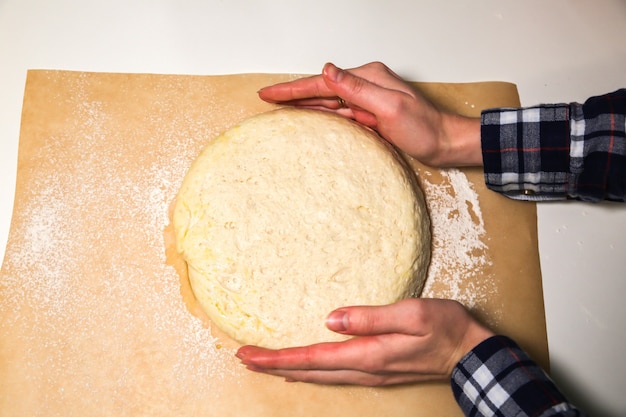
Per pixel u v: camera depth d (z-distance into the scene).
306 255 0.45
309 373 0.44
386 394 0.49
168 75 0.54
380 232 0.47
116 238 0.50
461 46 0.60
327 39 0.59
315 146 0.48
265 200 0.46
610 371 0.51
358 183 0.48
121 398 0.46
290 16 0.59
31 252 0.48
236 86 0.55
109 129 0.52
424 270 0.50
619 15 0.63
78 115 0.52
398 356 0.42
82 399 0.46
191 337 0.48
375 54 0.58
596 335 0.52
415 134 0.50
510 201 0.54
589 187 0.50
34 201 0.50
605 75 0.60
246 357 0.42
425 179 0.54
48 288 0.48
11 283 0.48
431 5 0.61
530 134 0.49
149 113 0.53
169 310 0.48
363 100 0.48
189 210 0.47
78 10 0.57
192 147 0.52
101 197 0.50
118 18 0.57
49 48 0.55
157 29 0.57
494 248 0.53
